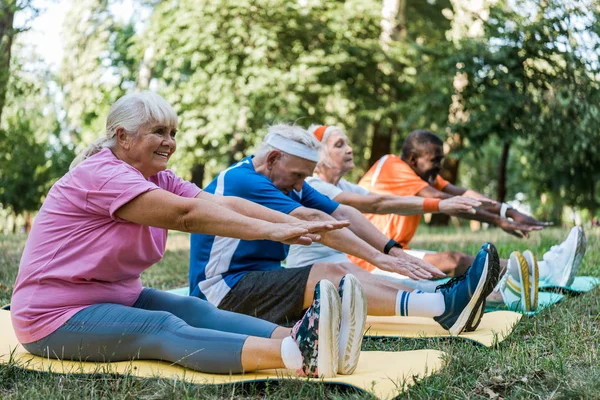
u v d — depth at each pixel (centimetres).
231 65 1435
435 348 317
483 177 2469
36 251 274
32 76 1151
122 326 269
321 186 434
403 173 512
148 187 259
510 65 1166
